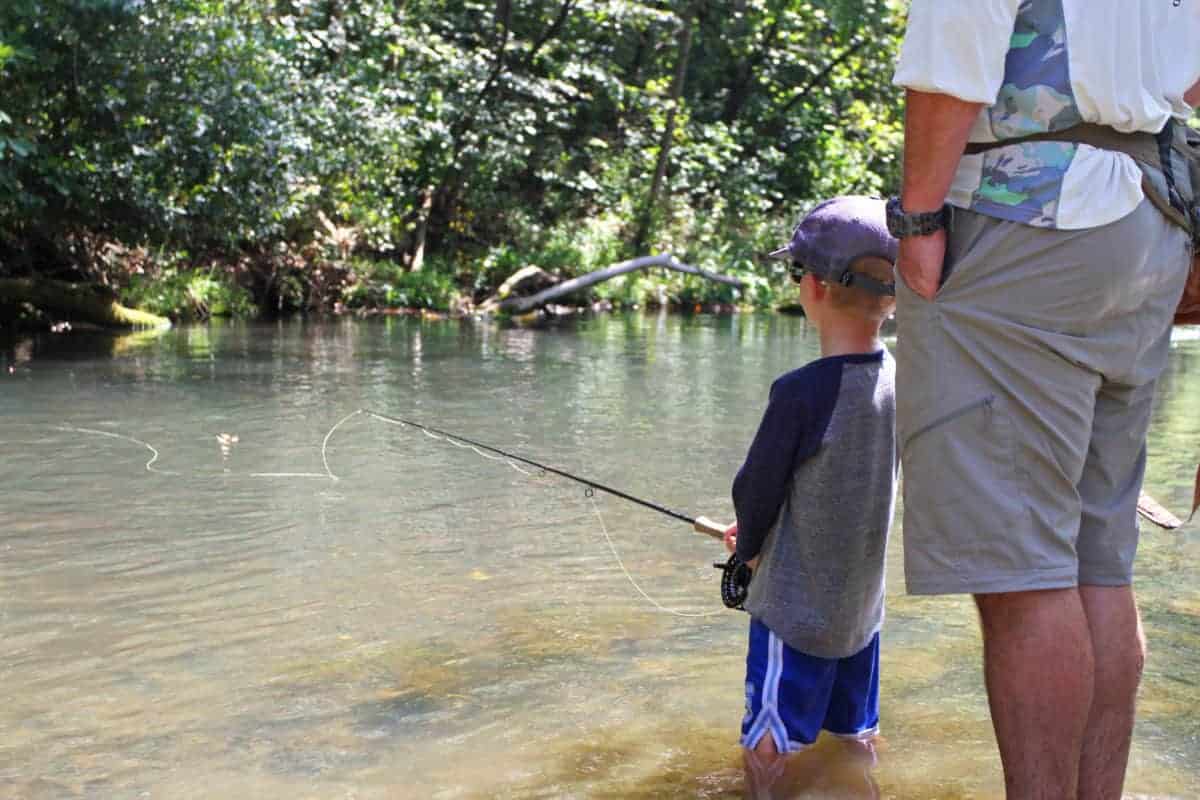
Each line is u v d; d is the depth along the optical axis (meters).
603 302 15.73
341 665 2.57
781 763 2.12
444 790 2.01
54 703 2.35
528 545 3.53
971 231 1.77
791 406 2.14
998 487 1.77
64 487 4.21
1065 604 1.77
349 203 13.44
